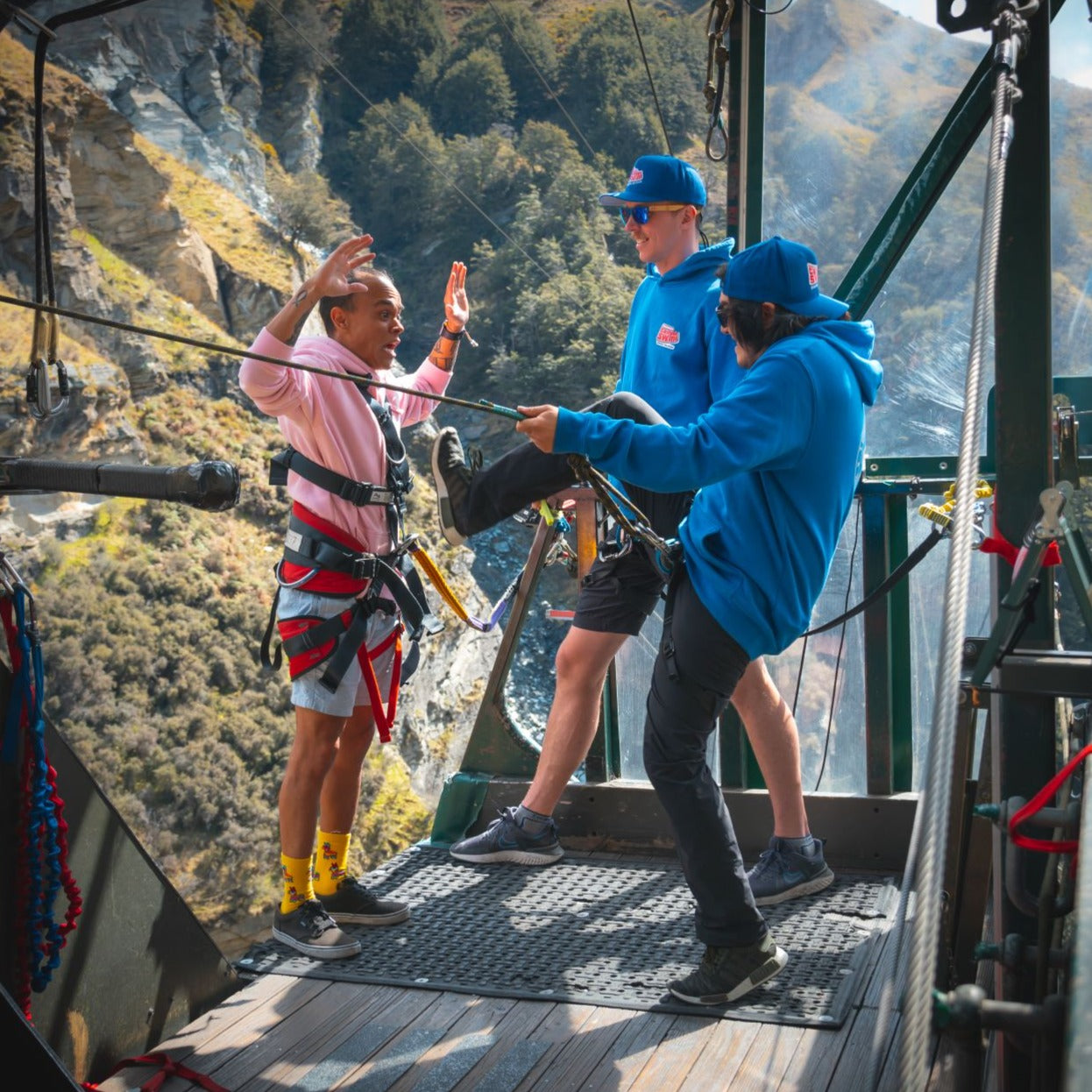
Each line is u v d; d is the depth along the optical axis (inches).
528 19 4072.3
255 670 2032.5
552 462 99.8
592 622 123.3
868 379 94.9
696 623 93.2
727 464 85.8
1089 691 69.5
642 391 124.4
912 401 139.0
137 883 89.7
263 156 3373.5
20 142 2226.9
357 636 104.3
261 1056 90.0
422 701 2098.9
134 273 2409.0
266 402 101.9
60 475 78.9
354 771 113.4
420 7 3961.6
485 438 3134.8
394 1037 92.6
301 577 105.6
